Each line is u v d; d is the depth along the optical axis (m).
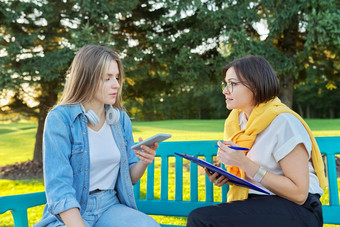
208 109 55.44
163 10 7.68
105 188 1.98
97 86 1.91
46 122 1.84
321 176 1.87
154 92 9.12
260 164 1.83
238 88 1.94
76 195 1.85
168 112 53.75
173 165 8.66
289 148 1.72
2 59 6.81
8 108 8.49
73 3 7.46
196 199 2.47
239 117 2.21
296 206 1.72
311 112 51.88
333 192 2.28
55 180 1.73
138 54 7.20
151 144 1.94
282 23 6.73
